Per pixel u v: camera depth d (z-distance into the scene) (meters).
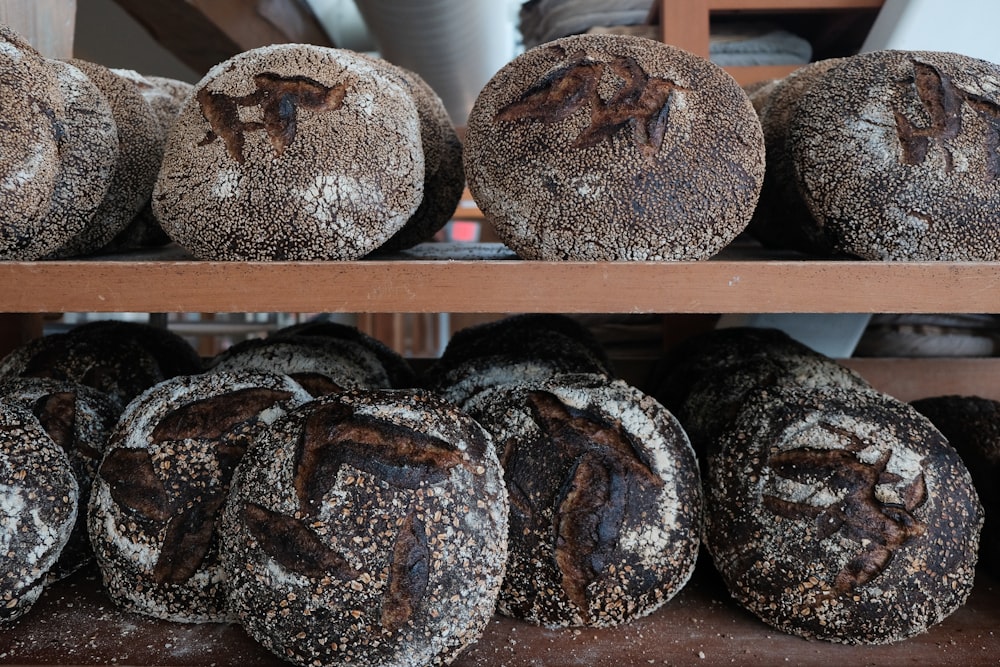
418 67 1.99
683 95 0.69
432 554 0.61
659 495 0.69
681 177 0.67
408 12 1.55
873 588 0.66
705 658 0.67
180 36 1.56
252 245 0.67
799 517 0.68
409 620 0.60
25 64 0.67
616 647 0.68
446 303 0.63
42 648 0.66
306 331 1.02
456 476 0.63
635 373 1.23
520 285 0.63
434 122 0.86
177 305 0.63
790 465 0.70
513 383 0.80
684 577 0.71
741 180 0.69
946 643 0.69
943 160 0.70
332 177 0.67
